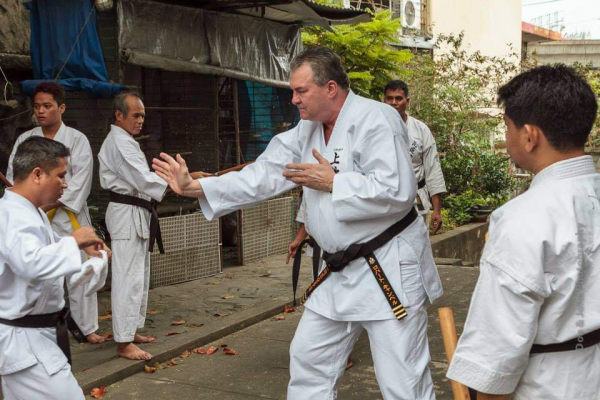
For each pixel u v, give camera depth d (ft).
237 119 24.59
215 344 16.76
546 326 6.02
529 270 5.84
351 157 9.68
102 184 15.70
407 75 35.91
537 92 6.10
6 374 9.05
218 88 23.68
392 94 17.78
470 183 37.60
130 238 15.33
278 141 10.74
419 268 9.83
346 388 13.74
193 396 13.61
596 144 41.45
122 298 15.05
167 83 24.22
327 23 25.48
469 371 6.14
